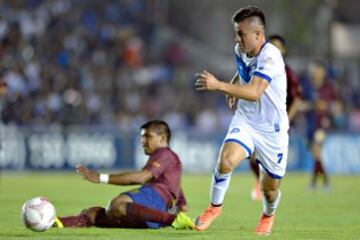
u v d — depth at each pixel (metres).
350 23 119.00
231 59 116.00
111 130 85.62
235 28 30.67
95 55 105.19
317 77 63.06
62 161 84.75
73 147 84.94
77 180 73.88
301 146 87.94
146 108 101.19
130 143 85.88
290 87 45.44
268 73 29.98
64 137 84.75
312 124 62.59
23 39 101.00
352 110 102.50
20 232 31.61
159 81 106.25
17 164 83.94
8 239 29.05
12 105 91.38
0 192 59.06
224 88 29.42
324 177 62.38
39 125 92.00
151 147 33.88
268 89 30.52
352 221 39.53
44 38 103.62
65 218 32.91
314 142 62.47
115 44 108.31
